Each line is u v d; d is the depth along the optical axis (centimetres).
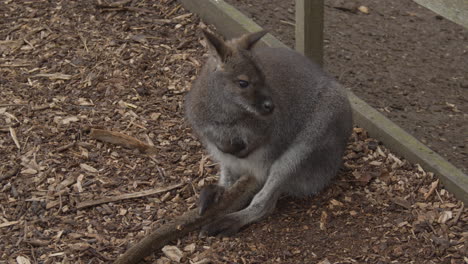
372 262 435
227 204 451
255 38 451
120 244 440
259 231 446
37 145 470
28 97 491
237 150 452
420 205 454
